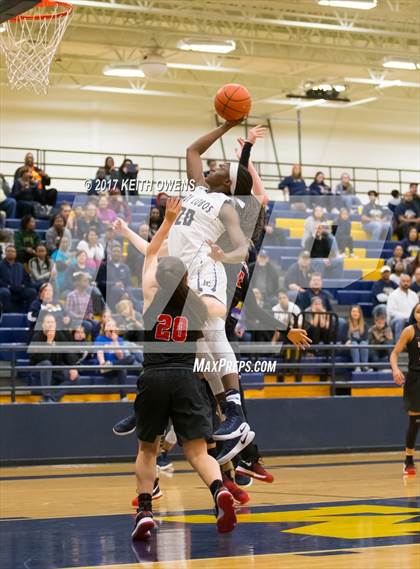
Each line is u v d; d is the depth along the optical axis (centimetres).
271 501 714
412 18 1978
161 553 468
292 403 1282
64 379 1198
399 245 1848
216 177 549
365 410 1323
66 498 771
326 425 1298
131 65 2086
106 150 2381
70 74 2219
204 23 2003
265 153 2555
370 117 2683
